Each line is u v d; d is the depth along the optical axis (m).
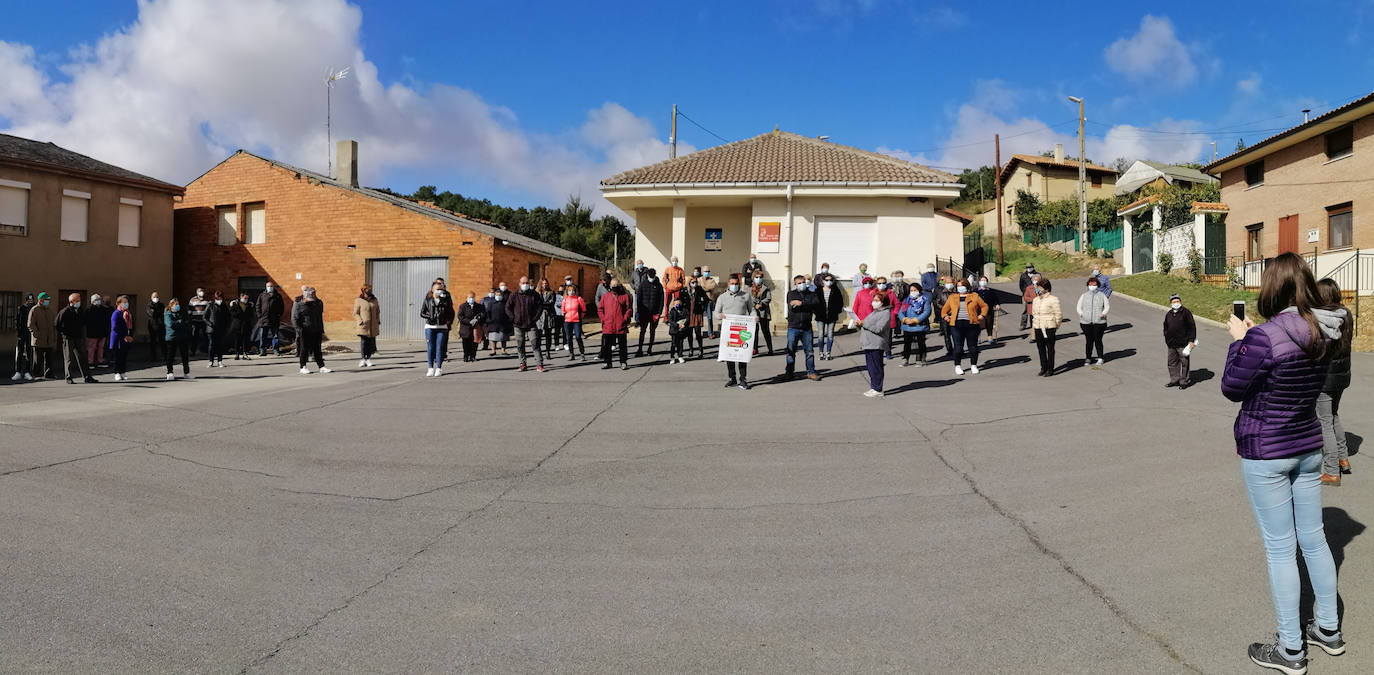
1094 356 14.48
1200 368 12.91
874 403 10.02
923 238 20.39
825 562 4.47
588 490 6.02
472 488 6.07
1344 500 5.50
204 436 8.00
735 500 5.74
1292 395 3.20
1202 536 4.75
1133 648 3.38
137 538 4.84
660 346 17.41
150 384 12.93
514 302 13.55
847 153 23.06
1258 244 26.19
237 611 3.81
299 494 5.88
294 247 24.05
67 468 6.57
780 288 20.55
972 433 8.01
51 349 14.19
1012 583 4.11
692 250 22.56
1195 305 21.62
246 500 5.71
